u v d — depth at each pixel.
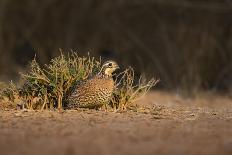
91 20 32.66
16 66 31.78
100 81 15.66
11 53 32.56
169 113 16.22
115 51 31.00
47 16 33.12
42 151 11.09
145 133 12.84
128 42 30.84
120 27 31.81
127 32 31.42
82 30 32.75
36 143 11.78
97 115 15.15
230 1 29.45
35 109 16.23
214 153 11.05
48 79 16.28
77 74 16.44
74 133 12.77
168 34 29.31
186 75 25.25
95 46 31.88
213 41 27.73
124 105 16.56
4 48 32.28
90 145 11.57
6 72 31.23
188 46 27.55
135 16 31.72
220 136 12.70
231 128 13.77
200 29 28.59
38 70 16.55
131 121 14.41
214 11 29.52
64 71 16.30
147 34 30.83
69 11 33.03
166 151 11.13
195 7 30.05
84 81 15.91
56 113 15.39
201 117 15.64
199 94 23.67
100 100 15.74
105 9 32.50
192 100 22.06
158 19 30.80
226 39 28.58
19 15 33.22
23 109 15.98
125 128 13.41
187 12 30.31
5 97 16.92
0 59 31.81
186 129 13.46
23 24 33.16
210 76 26.92
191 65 26.08
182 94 23.58
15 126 13.62
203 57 27.09
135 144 11.70
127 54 30.22
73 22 32.78
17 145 11.62
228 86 26.06
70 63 16.91
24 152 11.02
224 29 28.92
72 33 32.62
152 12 31.25
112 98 16.53
